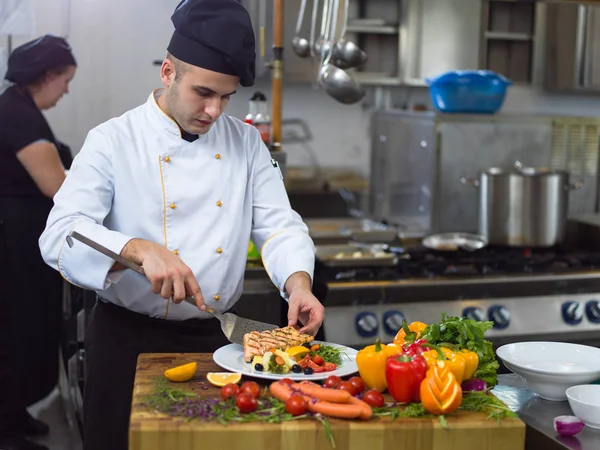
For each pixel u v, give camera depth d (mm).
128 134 1949
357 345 3055
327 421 1421
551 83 5000
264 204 2076
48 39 3385
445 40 4715
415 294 3094
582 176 4270
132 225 1954
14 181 3398
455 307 3143
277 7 3129
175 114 1851
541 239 3635
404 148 4219
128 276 1948
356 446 1420
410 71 4715
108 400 1991
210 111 1798
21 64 3320
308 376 1627
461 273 3225
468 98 3953
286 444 1410
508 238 3639
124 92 4043
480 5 4719
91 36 3965
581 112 5344
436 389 1460
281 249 1994
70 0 3928
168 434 1390
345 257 3250
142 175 1943
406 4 4629
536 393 1726
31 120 3316
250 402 1454
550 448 1490
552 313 3260
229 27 1729
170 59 1825
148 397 1528
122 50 4008
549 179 3602
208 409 1468
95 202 1880
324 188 5043
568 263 3455
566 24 4871
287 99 4973
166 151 1957
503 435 1452
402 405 1517
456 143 3877
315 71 4535
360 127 5094
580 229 3875
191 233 1974
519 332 3217
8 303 3473
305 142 5035
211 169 1993
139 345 1995
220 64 1734
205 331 2033
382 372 1575
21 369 3541
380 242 3826
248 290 2906
